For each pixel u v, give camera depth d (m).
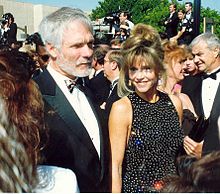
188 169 1.78
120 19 14.97
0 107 1.89
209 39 5.71
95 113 3.25
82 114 3.16
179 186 1.76
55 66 3.13
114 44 8.88
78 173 3.00
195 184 1.72
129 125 3.60
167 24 15.62
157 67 3.60
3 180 1.81
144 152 3.59
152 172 3.58
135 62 3.56
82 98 3.23
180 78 5.37
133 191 3.56
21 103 1.98
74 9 3.16
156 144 3.60
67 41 3.05
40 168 2.18
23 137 1.91
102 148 3.20
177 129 3.71
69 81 3.15
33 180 1.96
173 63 5.28
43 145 2.22
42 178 2.11
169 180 1.86
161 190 1.89
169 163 3.62
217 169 1.72
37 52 5.57
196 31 11.66
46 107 2.95
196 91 5.70
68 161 2.97
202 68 5.77
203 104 5.60
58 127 2.96
